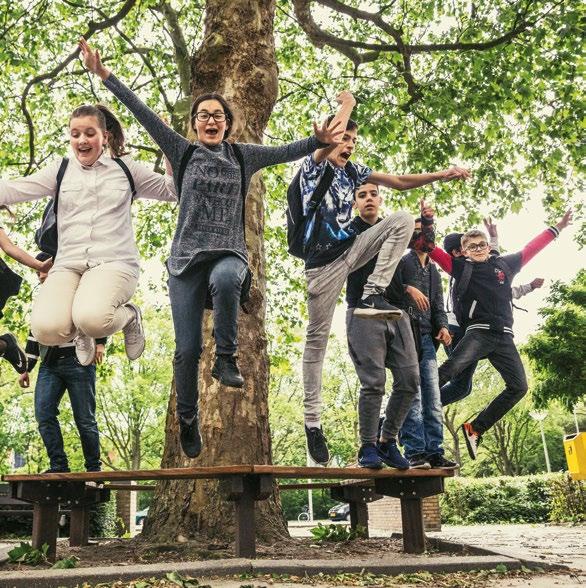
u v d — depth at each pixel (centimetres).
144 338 381
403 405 423
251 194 644
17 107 1232
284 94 1302
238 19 679
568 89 989
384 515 1346
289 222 440
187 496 533
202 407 556
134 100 346
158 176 381
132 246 368
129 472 389
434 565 379
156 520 540
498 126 1016
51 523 438
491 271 536
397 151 1117
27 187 359
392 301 432
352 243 426
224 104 367
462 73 1019
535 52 948
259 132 664
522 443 3872
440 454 476
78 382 502
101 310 330
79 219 359
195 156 352
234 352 329
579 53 909
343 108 364
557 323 1666
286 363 1418
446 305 560
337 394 3775
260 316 605
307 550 498
